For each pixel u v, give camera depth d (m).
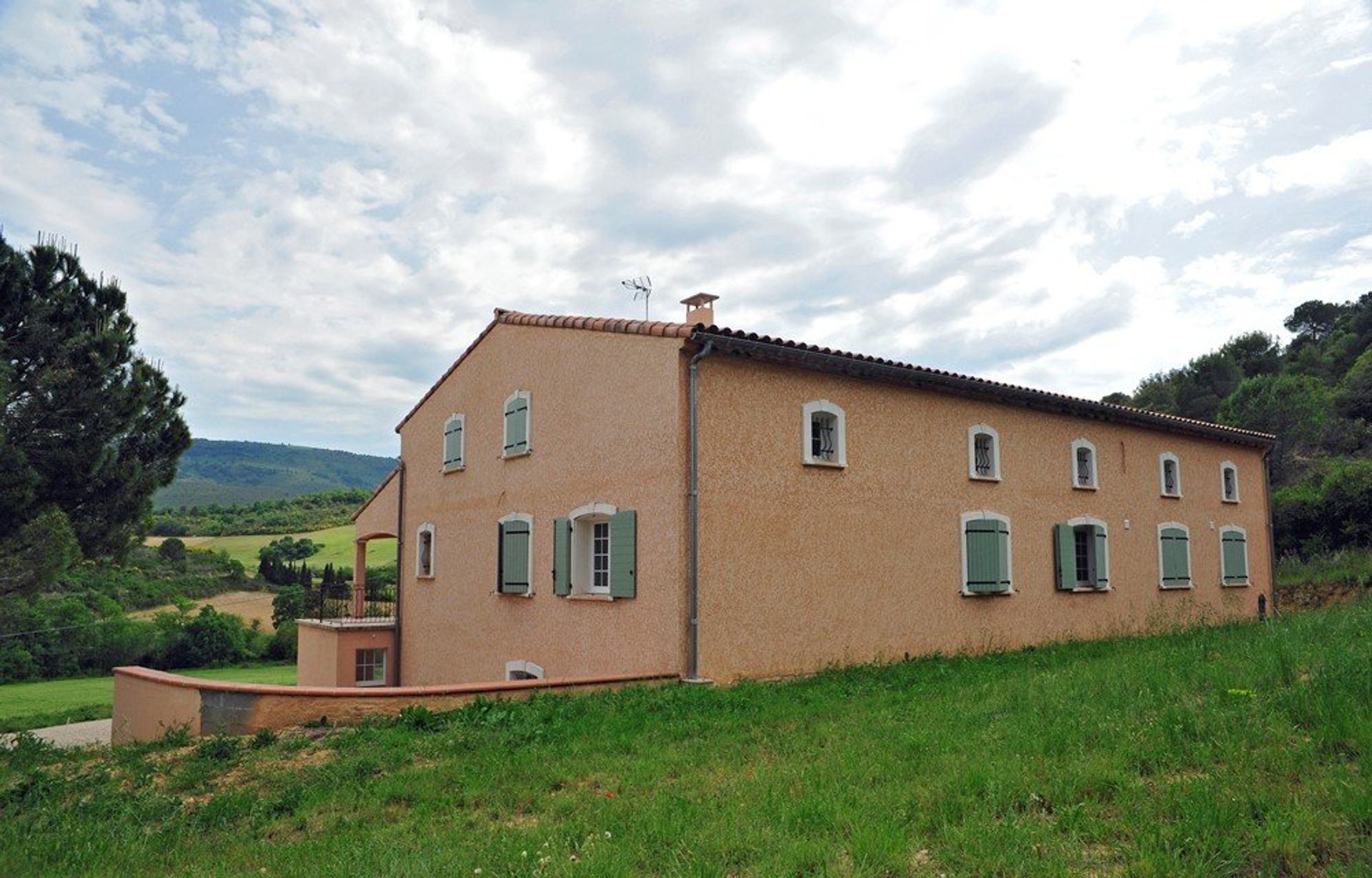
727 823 5.37
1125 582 18.50
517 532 15.31
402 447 20.47
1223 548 21.30
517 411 15.62
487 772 7.45
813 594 13.04
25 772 9.20
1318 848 4.32
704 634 11.80
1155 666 9.27
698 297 15.74
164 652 40.94
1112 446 18.81
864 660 13.52
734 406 12.48
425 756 8.38
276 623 45.47
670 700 10.15
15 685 35.78
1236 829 4.50
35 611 38.69
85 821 6.99
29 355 18.88
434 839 5.73
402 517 20.09
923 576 14.58
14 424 18.42
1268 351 54.25
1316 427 36.69
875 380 14.24
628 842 5.23
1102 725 6.67
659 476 12.21
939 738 7.14
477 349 17.44
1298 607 23.33
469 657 16.78
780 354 12.63
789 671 12.60
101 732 19.03
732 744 7.91
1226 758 5.60
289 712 10.18
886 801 5.51
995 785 5.48
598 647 13.18
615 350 13.31
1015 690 8.97
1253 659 8.59
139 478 20.23
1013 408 16.69
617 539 12.84
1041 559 16.73
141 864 5.93
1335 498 26.62
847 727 8.24
